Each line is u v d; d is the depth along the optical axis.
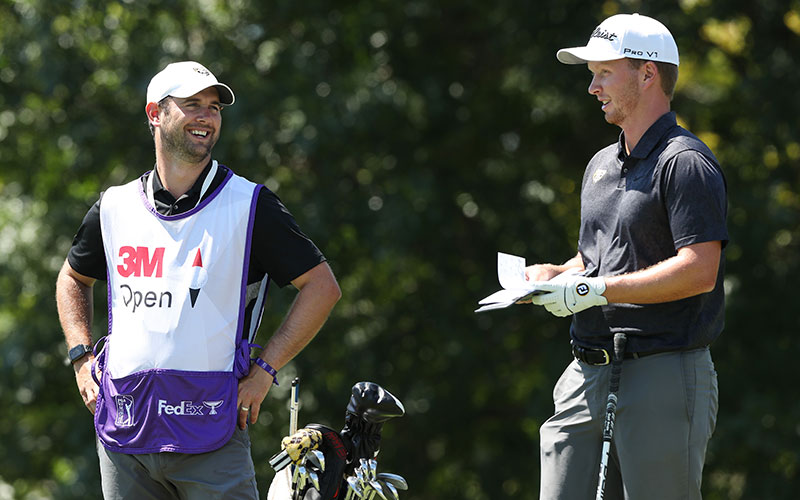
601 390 14.25
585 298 13.45
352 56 45.50
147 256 13.81
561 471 14.62
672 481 13.69
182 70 13.85
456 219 48.44
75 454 48.19
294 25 44.94
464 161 48.97
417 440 50.50
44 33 42.28
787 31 45.06
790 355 44.19
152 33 43.91
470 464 51.72
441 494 52.28
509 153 49.84
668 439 13.63
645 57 13.75
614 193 14.15
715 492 46.00
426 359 49.72
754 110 44.91
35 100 46.66
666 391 13.66
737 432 42.00
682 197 13.23
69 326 14.80
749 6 44.72
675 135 13.69
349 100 41.72
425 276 49.91
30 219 48.66
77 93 44.53
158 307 13.67
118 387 13.78
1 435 50.22
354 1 46.16
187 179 13.99
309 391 45.56
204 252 13.72
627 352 13.88
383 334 49.12
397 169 46.84
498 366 49.53
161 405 13.59
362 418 13.90
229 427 13.65
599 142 49.88
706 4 43.19
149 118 14.15
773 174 45.50
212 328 13.66
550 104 48.06
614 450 14.35
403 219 43.34
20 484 52.81
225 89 13.99
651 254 13.72
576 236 50.56
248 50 44.06
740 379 44.06
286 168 45.50
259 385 13.83
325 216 43.38
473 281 49.28
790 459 43.41
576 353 14.55
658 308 13.73
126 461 13.98
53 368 47.81
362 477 13.53
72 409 49.31
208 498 13.65
